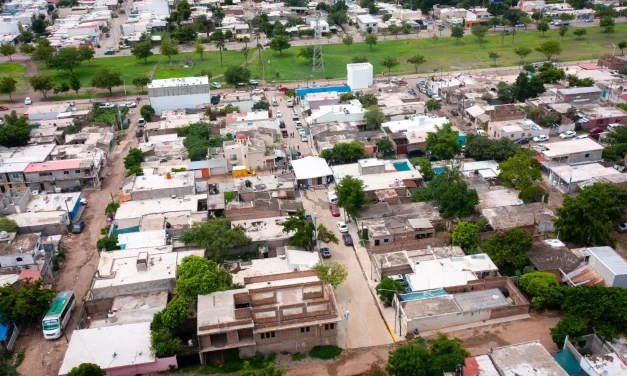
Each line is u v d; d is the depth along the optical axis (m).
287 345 82.31
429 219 111.75
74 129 168.00
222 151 144.12
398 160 142.12
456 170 122.88
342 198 116.50
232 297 83.56
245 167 138.50
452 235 105.75
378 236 106.00
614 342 77.69
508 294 93.31
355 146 143.75
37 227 112.75
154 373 79.25
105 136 160.12
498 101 183.88
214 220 108.25
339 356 82.06
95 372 72.75
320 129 160.38
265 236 107.75
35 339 87.31
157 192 123.31
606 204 107.19
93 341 81.00
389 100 182.50
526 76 179.88
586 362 73.31
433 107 180.50
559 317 88.06
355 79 199.88
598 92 178.12
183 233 108.00
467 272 95.50
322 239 112.19
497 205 117.12
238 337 80.38
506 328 85.88
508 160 126.12
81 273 104.12
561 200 124.12
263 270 96.50
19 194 123.50
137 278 91.56
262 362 80.69
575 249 103.69
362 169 132.50
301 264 96.69
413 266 97.56
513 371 70.56
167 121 169.50
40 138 157.75
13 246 102.12
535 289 89.31
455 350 74.81
